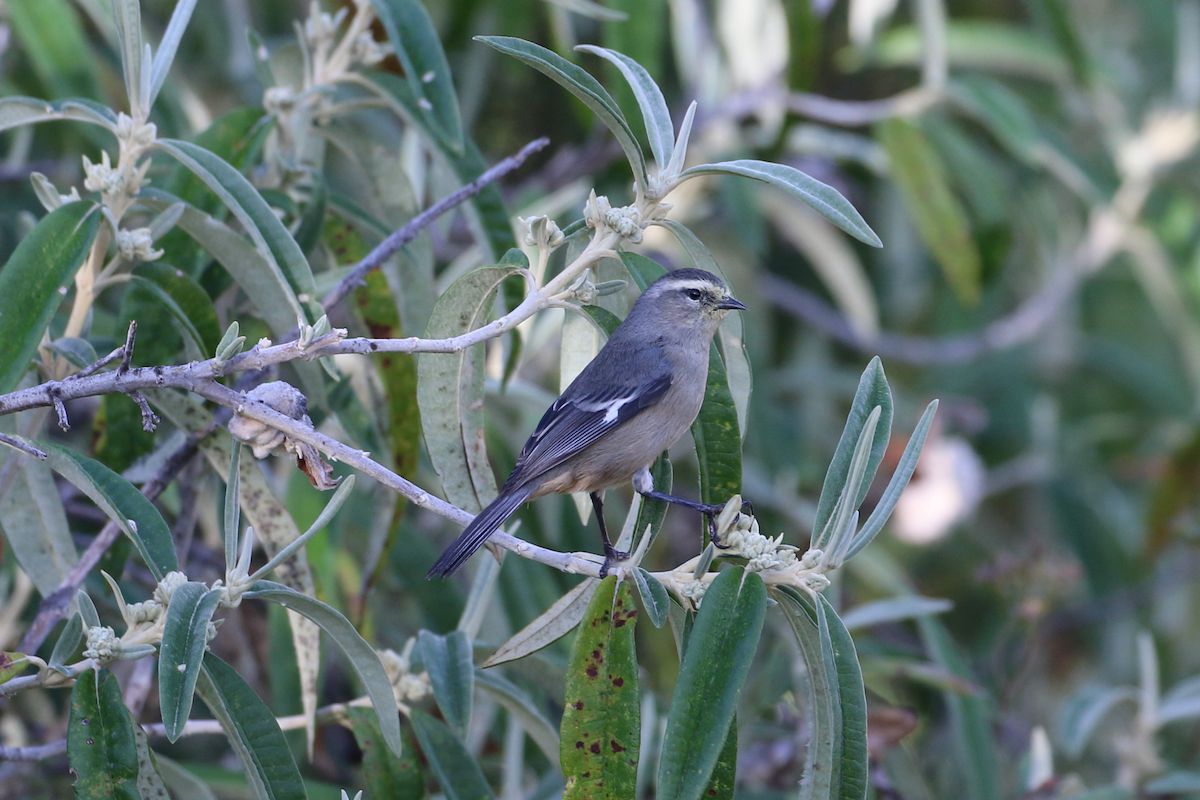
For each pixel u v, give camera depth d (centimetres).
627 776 608
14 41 1279
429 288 939
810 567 623
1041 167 1669
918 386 1903
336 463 966
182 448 803
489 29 1477
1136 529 1788
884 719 1048
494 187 898
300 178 929
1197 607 1653
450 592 1113
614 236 677
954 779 1347
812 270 1906
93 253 752
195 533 1202
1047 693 1602
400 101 915
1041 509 1816
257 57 978
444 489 761
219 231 777
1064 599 1644
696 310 865
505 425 1252
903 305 1894
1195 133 1609
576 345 852
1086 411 1977
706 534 706
